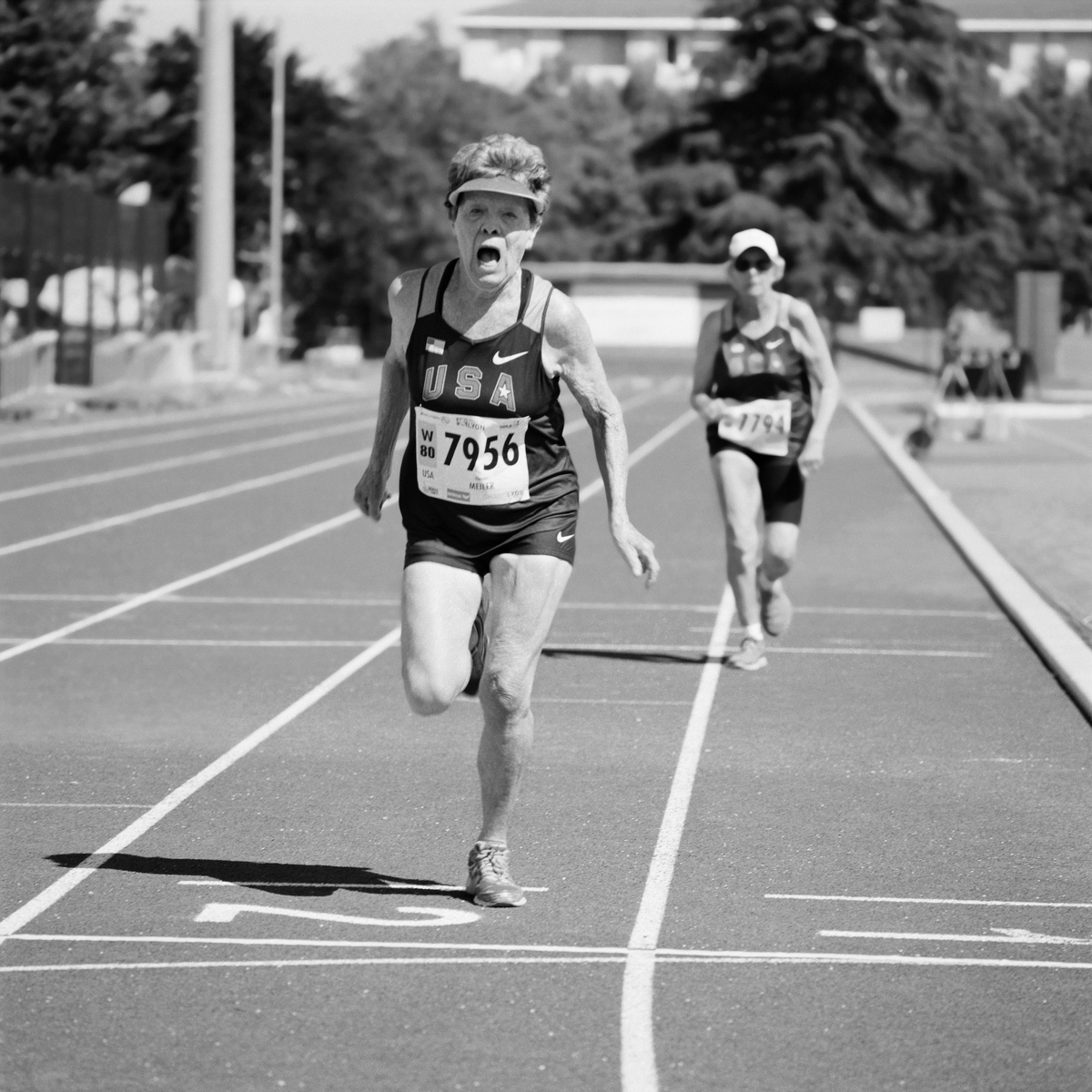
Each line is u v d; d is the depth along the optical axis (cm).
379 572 4984
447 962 1836
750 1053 1590
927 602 4475
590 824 2412
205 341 15850
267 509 6700
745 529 3531
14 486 7550
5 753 2819
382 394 2073
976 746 2906
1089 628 3844
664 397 16675
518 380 1939
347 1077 1532
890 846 2309
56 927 1945
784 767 2753
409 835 2347
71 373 15088
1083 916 2014
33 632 3969
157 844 2295
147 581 4769
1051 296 15925
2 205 13875
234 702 3238
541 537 1970
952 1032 1647
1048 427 11969
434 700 1933
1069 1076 1549
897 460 8906
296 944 1894
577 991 1748
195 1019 1667
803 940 1916
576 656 3734
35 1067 1549
